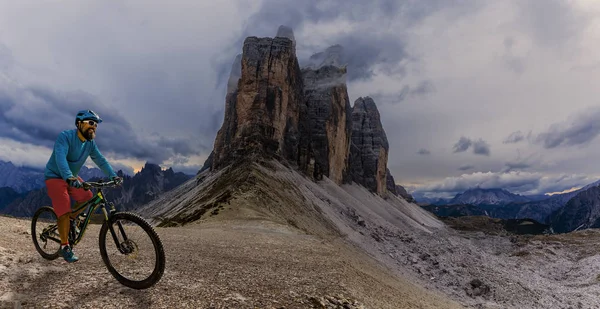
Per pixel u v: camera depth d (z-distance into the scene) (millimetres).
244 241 16422
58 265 6438
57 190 5902
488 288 48219
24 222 11391
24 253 6973
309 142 136500
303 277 8875
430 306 17031
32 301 4703
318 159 143625
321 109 157250
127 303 5031
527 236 126188
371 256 52812
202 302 5523
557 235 121312
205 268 7891
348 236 68188
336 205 102062
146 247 5449
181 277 6672
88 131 5918
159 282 6070
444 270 58906
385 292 12523
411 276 50938
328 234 59656
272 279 7895
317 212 75812
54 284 5426
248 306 5707
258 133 108938
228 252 11320
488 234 136250
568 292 51344
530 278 63344
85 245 8766
